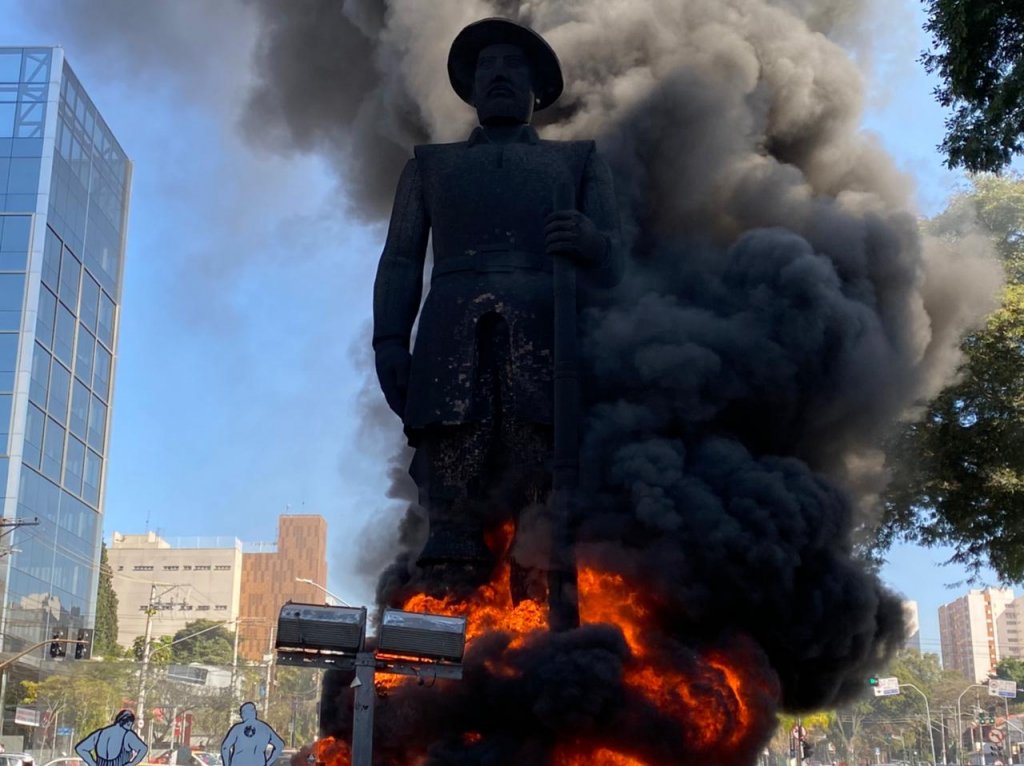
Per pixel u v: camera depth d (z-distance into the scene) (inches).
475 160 731.4
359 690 467.5
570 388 651.5
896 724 4315.9
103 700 2635.3
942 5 609.9
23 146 2512.3
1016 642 7327.8
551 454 692.1
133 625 5733.3
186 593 5802.2
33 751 2453.2
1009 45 611.5
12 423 2374.5
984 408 1000.2
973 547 1063.0
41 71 2551.7
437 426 696.4
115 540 5944.9
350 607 474.3
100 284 2861.7
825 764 4005.9
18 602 2359.7
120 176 3009.4
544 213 717.9
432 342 706.2
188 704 3147.1
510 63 748.0
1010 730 3772.1
